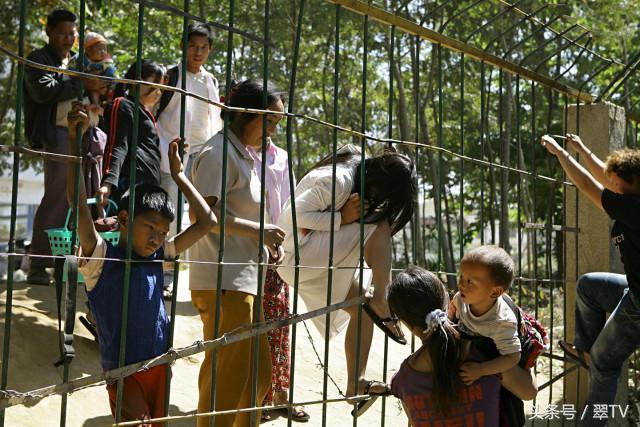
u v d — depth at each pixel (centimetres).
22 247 673
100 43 503
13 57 211
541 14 970
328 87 995
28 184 1380
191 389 455
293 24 882
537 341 304
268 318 416
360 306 316
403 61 1034
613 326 413
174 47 1004
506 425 298
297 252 289
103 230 405
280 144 1025
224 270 320
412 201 338
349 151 362
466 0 952
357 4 301
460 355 279
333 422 450
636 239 391
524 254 1350
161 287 280
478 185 1225
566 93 485
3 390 217
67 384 230
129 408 271
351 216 338
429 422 288
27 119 511
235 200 324
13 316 457
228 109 262
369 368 541
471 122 1083
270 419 432
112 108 459
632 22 995
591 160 448
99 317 268
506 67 410
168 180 528
